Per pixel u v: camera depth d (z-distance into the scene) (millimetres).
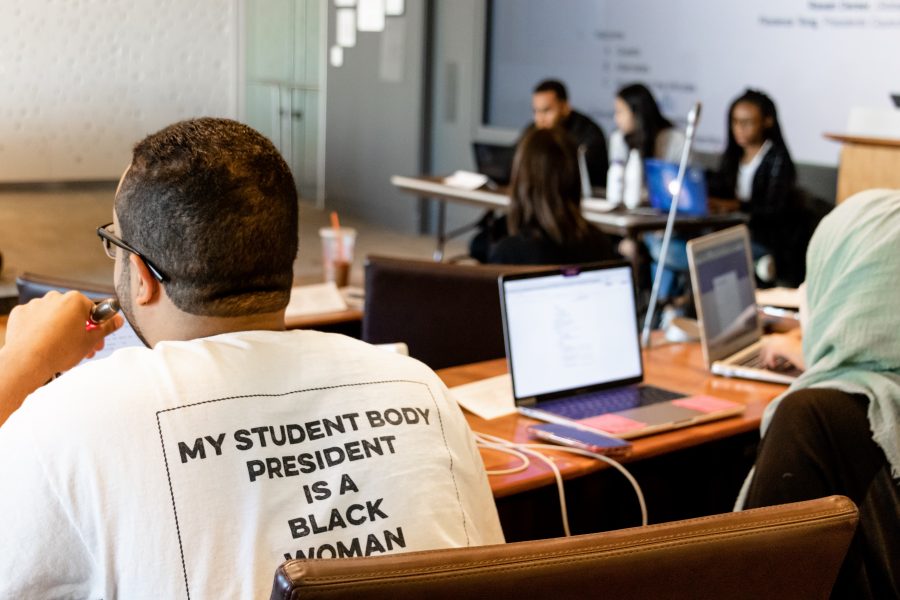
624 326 2359
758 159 5125
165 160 1094
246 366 1060
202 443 992
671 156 5387
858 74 5289
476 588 878
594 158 5621
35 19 2893
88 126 3057
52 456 954
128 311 1153
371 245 7281
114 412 979
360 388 1101
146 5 3031
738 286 2736
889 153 4699
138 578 944
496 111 7223
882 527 1727
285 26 3662
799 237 5172
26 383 1184
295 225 1152
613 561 926
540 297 2236
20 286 2123
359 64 7973
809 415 1754
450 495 1100
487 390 2287
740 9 5781
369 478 1050
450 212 7578
